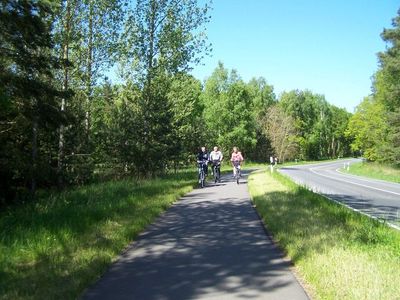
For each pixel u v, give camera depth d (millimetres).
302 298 5672
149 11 25578
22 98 15055
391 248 7621
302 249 7750
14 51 14664
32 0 14383
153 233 10195
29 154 17203
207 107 72500
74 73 21375
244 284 6289
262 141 88625
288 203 14016
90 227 9852
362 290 5398
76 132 20250
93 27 21812
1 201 15414
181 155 27281
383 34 48688
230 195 18141
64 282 6191
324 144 134875
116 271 7086
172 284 6340
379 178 42719
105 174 22766
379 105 61000
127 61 25531
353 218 10875
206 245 8875
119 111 23500
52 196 15320
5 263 6867
